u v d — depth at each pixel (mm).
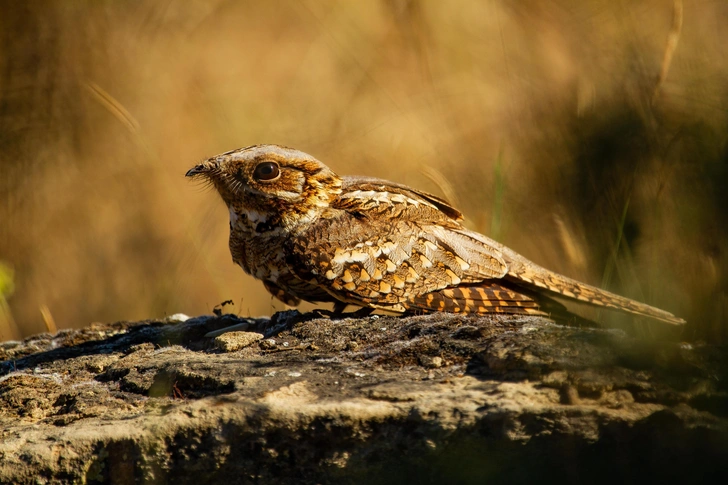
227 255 16062
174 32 19594
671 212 9430
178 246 15648
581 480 5871
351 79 18391
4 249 15844
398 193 8898
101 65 17750
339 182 8867
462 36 17922
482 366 6375
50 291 15547
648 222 10016
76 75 17422
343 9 19547
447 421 5688
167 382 6770
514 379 6039
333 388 6191
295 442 5883
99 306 15062
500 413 5625
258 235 8570
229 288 15305
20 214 16219
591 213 10602
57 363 7805
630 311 8438
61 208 16484
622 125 10867
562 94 13062
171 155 17047
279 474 5969
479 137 15984
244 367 6789
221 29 20172
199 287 15352
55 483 5945
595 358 6051
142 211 16516
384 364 6660
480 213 10812
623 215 9609
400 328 7418
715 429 5750
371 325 7617
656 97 10062
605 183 10648
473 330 6949
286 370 6656
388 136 16547
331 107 17766
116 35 18469
